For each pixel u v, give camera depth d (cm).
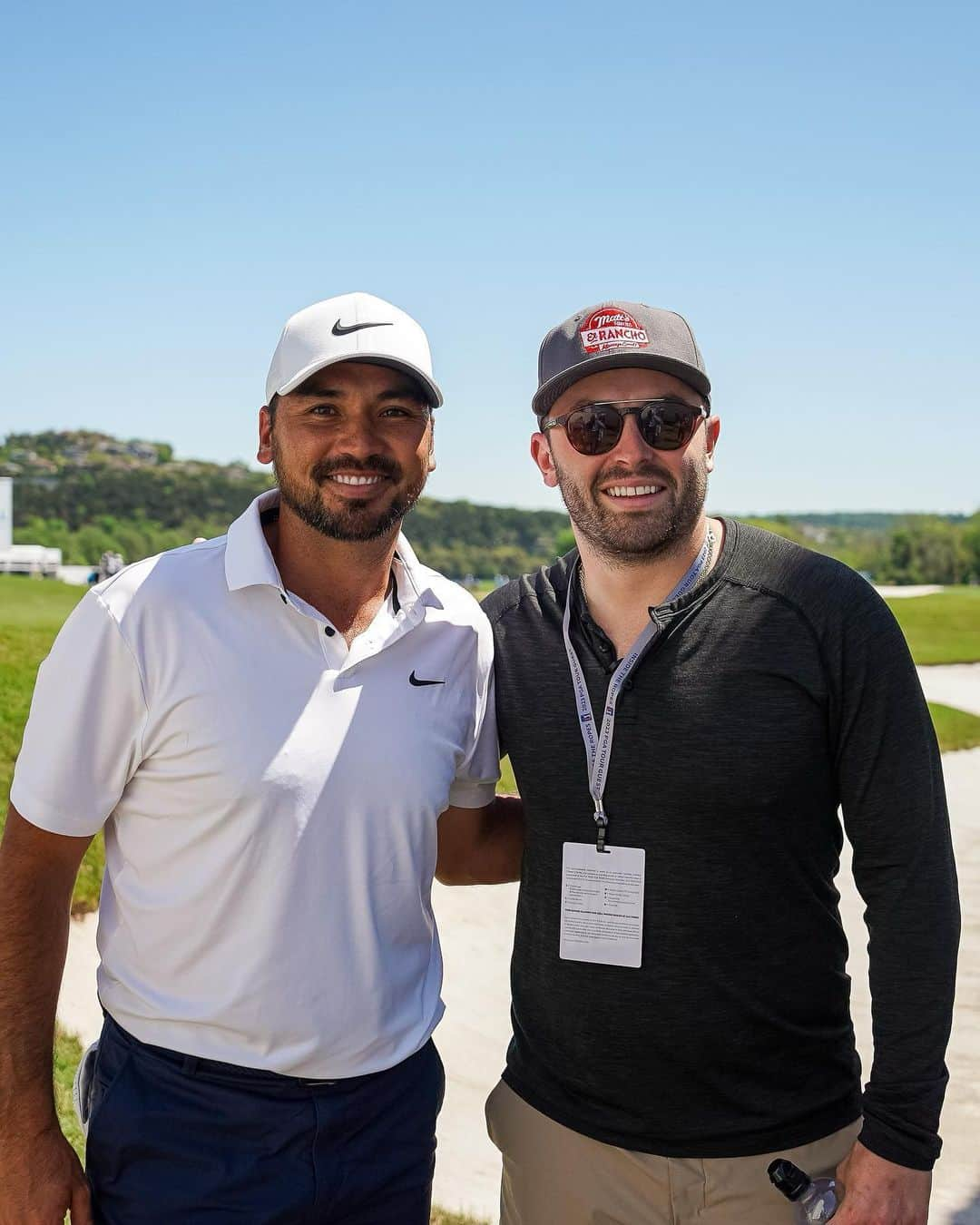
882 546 10225
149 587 213
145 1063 214
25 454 11862
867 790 219
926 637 2722
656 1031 224
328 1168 213
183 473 11456
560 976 233
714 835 221
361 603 235
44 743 211
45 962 216
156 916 214
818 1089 229
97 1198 216
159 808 214
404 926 226
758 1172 224
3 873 214
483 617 249
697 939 221
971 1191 439
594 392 234
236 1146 210
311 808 211
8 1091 212
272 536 243
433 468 242
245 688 210
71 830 212
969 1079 539
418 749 223
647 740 225
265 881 209
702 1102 225
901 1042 215
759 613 224
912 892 217
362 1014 217
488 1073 559
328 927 213
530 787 240
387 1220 225
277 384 228
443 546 12219
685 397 233
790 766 219
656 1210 229
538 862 239
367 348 223
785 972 223
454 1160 461
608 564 232
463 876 278
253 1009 209
